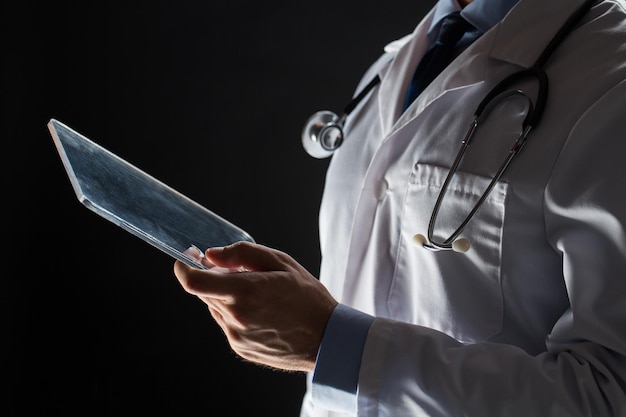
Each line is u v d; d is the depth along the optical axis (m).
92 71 2.05
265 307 0.83
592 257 0.81
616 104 0.82
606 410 0.78
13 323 2.07
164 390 2.11
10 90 2.03
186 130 2.08
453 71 1.02
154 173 2.08
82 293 2.09
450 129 0.98
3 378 2.06
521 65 0.96
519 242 0.89
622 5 0.95
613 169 0.81
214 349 2.11
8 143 2.04
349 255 1.06
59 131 0.84
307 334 0.88
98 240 2.08
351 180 1.19
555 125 0.88
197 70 2.07
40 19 2.03
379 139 1.18
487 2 1.08
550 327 0.91
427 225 0.96
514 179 0.88
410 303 1.00
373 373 0.86
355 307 1.07
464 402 0.82
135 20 2.05
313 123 1.24
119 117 2.07
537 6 1.00
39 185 2.06
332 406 0.89
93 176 0.82
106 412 2.10
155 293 2.10
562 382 0.80
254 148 2.09
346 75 2.09
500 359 0.83
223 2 2.05
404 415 0.85
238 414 2.12
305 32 2.07
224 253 0.85
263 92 2.08
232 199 2.10
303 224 2.12
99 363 2.10
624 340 0.78
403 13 2.06
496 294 0.91
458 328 0.93
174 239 0.84
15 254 2.06
